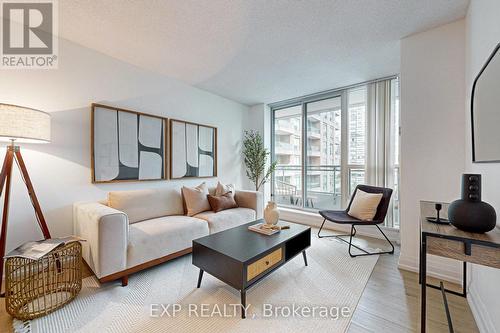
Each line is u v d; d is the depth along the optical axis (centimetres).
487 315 133
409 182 221
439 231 117
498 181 124
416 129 219
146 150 300
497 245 100
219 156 412
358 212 271
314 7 186
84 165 247
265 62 283
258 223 240
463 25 197
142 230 213
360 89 360
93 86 254
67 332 136
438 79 208
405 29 214
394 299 171
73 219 235
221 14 194
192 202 289
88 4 182
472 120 159
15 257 148
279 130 484
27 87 213
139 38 231
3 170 175
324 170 416
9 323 143
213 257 169
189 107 359
